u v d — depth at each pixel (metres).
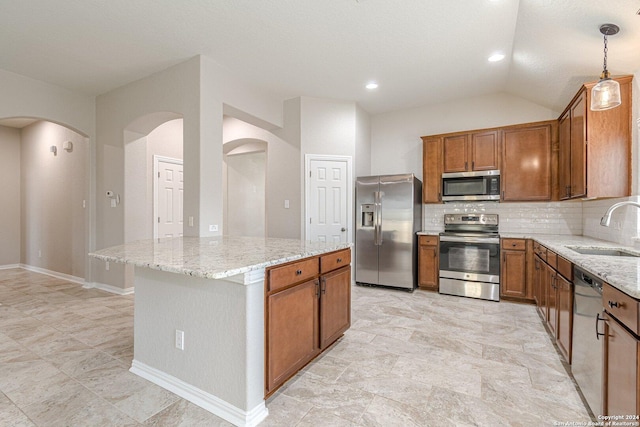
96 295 4.11
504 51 3.24
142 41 3.02
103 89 4.16
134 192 4.24
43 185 5.54
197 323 1.84
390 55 3.32
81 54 3.26
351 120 4.67
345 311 2.71
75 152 4.84
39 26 2.76
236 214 6.63
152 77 3.71
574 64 2.83
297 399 1.88
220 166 3.49
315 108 4.54
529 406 1.80
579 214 3.95
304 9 2.56
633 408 1.23
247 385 1.65
